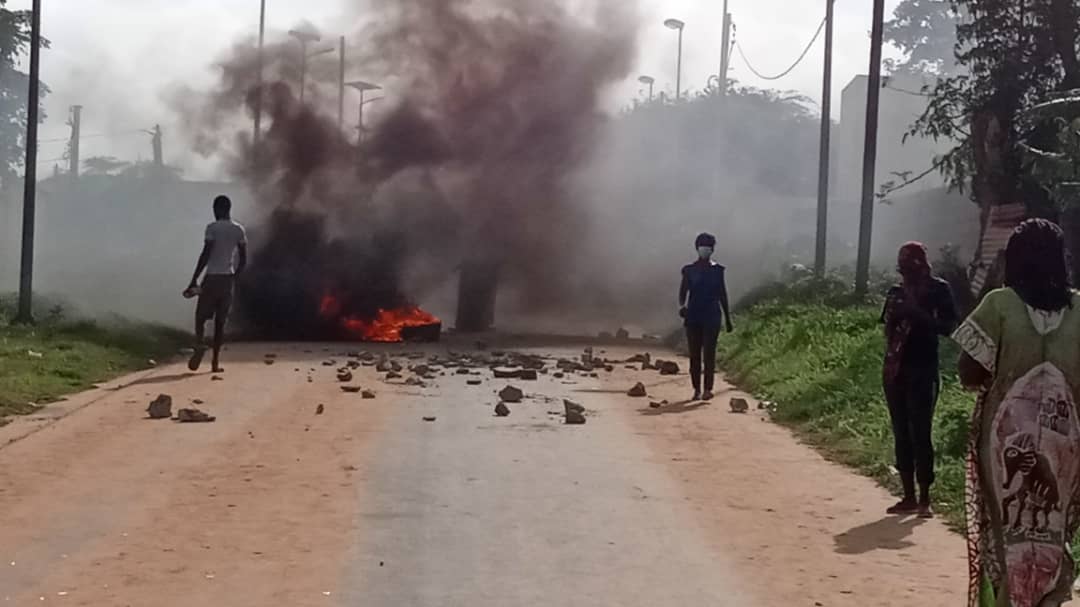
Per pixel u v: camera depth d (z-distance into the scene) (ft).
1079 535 25.29
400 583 22.30
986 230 78.95
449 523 26.99
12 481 30.32
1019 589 17.06
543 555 24.48
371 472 32.45
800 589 22.45
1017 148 72.59
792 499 30.63
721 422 43.91
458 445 37.14
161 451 34.81
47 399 44.62
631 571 23.45
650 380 58.34
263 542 25.00
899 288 30.32
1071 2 77.61
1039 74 78.95
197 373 54.65
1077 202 63.16
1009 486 17.29
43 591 21.35
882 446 36.37
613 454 36.42
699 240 51.62
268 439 37.27
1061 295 17.69
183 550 24.25
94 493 29.19
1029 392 17.34
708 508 29.32
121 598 21.01
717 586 22.54
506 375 57.36
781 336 65.67
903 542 26.30
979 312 17.75
